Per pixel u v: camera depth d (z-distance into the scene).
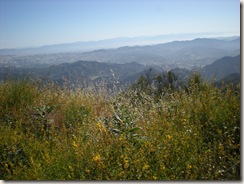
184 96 5.26
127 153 3.24
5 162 3.60
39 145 3.93
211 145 3.78
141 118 5.00
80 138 3.88
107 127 4.33
